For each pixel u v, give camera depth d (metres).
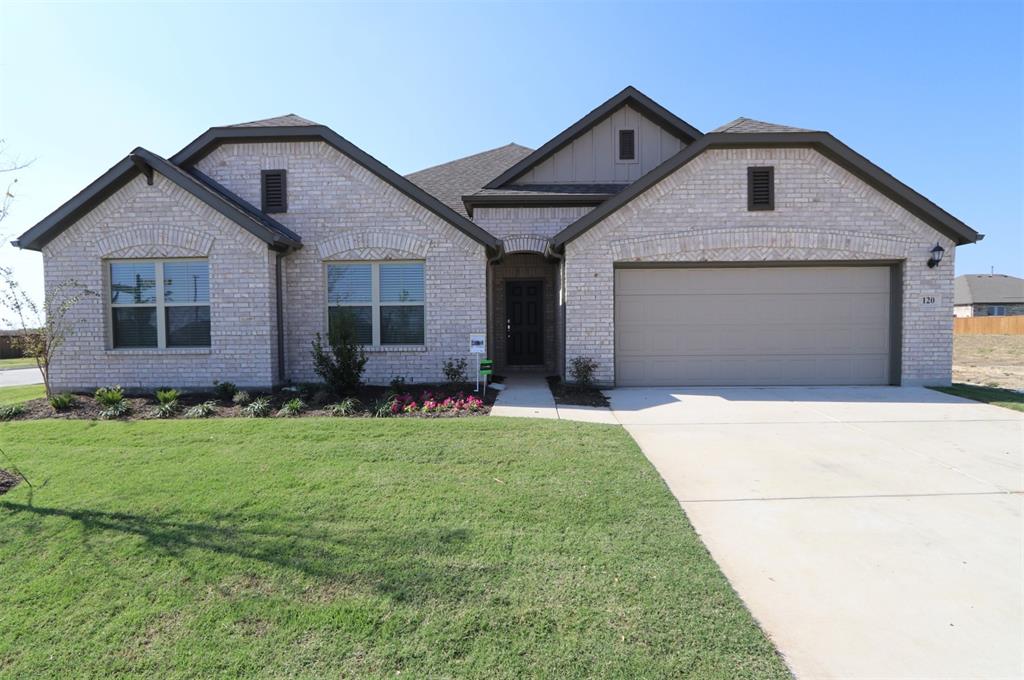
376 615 2.90
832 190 10.35
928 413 7.96
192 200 9.57
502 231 12.41
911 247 10.31
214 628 2.82
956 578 3.30
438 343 10.45
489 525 3.96
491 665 2.53
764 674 2.48
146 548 3.64
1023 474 5.17
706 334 10.64
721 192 10.38
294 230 10.46
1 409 8.01
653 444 6.28
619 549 3.61
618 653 2.60
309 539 3.74
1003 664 2.56
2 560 3.53
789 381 10.63
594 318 10.48
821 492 4.72
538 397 9.48
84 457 5.62
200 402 8.70
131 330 9.86
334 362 10.27
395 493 4.58
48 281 9.62
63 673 2.53
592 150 12.82
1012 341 30.31
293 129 10.30
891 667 2.54
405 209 10.41
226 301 9.66
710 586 3.17
